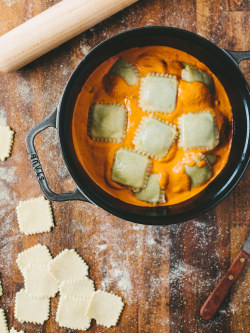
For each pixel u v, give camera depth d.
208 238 0.73
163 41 0.64
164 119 0.65
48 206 0.74
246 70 0.72
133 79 0.65
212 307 0.72
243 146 0.64
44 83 0.73
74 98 0.62
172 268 0.74
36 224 0.74
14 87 0.73
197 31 0.72
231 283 0.72
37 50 0.68
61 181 0.73
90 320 0.74
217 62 0.63
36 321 0.74
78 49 0.73
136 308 0.74
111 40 0.61
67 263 0.74
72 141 0.63
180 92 0.64
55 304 0.75
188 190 0.66
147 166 0.65
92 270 0.74
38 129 0.61
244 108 0.63
